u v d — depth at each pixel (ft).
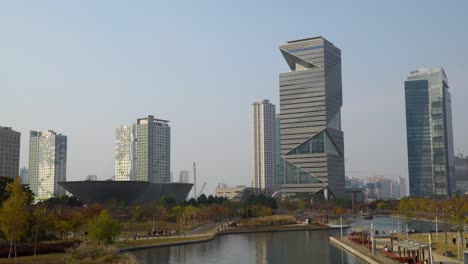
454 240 444.14
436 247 417.28
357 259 395.55
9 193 476.54
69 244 390.21
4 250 348.18
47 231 473.67
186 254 424.46
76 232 494.59
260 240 564.30
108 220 404.36
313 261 386.73
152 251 441.68
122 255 337.11
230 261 387.34
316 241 552.00
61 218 479.41
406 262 324.80
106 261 315.78
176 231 598.34
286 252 446.60
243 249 467.52
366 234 531.50
